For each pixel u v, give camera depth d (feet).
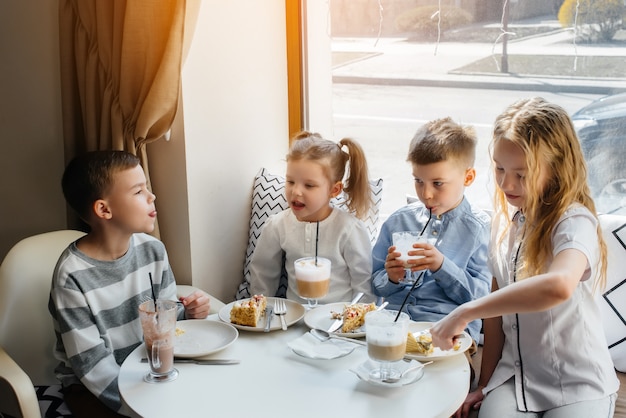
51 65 8.39
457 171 7.28
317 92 9.37
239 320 6.34
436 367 5.68
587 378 6.16
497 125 6.35
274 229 7.95
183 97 7.77
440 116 8.81
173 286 7.34
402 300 7.61
